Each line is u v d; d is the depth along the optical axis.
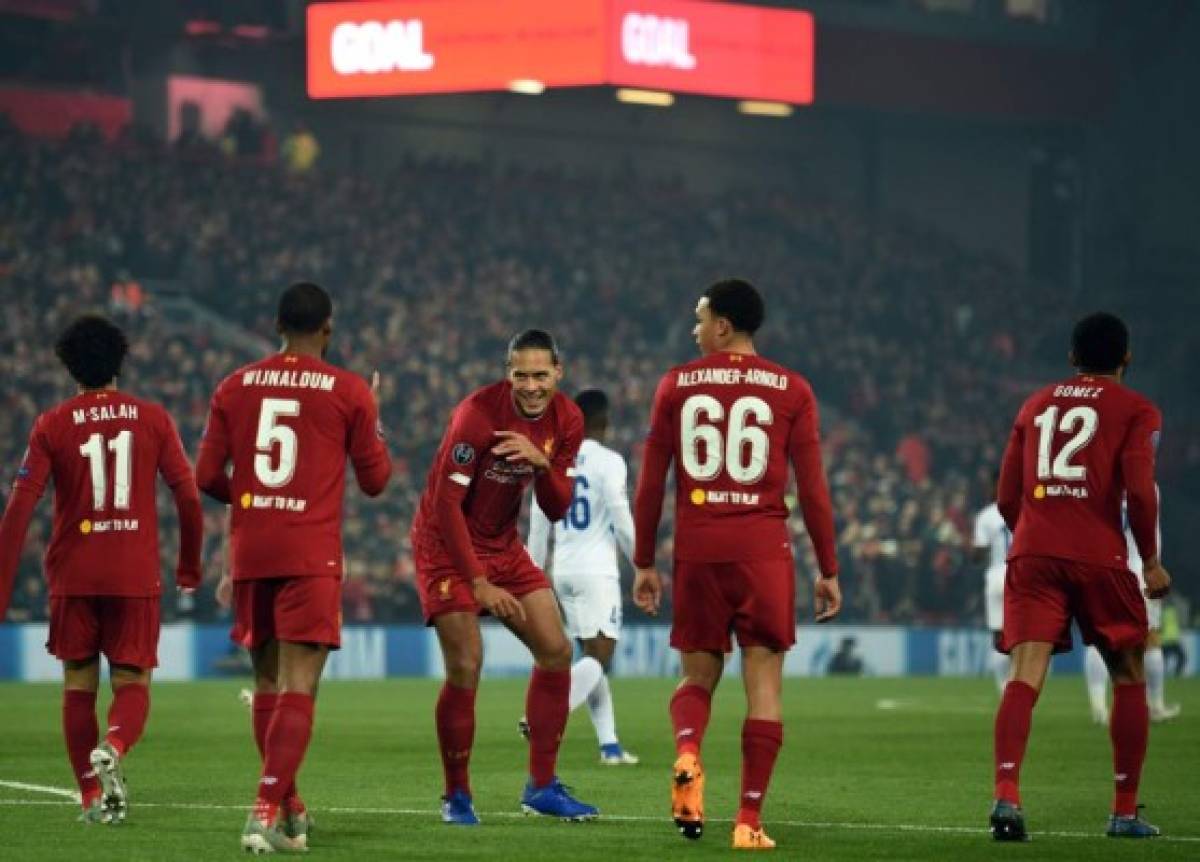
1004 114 163.62
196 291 129.88
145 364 113.88
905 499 125.38
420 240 141.00
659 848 29.33
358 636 97.19
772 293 150.12
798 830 32.34
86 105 139.88
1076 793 39.25
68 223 127.38
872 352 147.38
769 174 170.12
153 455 31.95
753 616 29.55
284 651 29.00
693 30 144.50
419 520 32.44
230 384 29.64
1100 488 30.97
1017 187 175.25
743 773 29.62
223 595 31.34
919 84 160.00
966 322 157.00
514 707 68.88
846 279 155.50
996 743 30.64
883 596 113.62
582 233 149.88
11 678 90.19
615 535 46.50
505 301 136.88
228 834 30.61
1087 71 166.38
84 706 32.16
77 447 31.58
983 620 115.69
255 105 148.38
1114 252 172.62
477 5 141.62
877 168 172.50
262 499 29.11
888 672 108.56
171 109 144.50
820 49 155.50
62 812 33.75
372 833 31.06
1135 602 31.06
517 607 31.02
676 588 30.12
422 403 118.25
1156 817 34.78
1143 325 167.50
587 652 46.00
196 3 144.50
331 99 150.62
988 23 163.62
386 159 155.50
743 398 29.86
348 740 53.06
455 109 157.62
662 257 150.00
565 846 29.48
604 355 136.25
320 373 29.45
